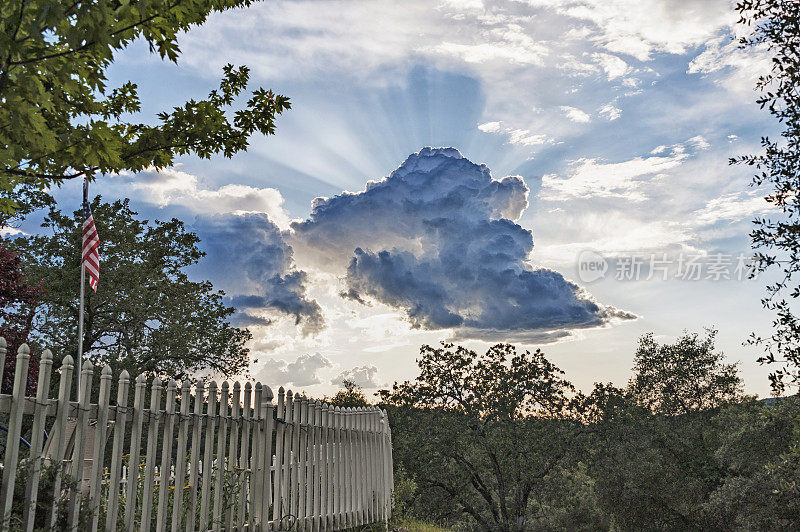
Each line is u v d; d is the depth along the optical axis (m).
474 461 32.75
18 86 5.08
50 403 5.55
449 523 33.72
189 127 7.71
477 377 33.72
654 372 40.84
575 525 37.28
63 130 6.20
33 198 23.06
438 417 33.50
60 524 5.52
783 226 8.73
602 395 33.41
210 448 7.27
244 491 7.77
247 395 8.07
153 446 6.50
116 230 25.55
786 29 8.59
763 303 8.81
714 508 22.25
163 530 6.52
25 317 14.52
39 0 4.55
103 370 6.06
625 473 30.47
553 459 32.53
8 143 5.68
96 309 24.75
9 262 14.23
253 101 7.97
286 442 8.82
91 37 5.04
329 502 9.79
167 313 25.73
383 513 12.00
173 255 27.50
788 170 8.80
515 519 33.34
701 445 30.69
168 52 6.20
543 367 33.44
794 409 11.27
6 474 5.06
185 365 26.39
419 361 34.03
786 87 8.73
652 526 30.02
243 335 28.27
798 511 18.53
